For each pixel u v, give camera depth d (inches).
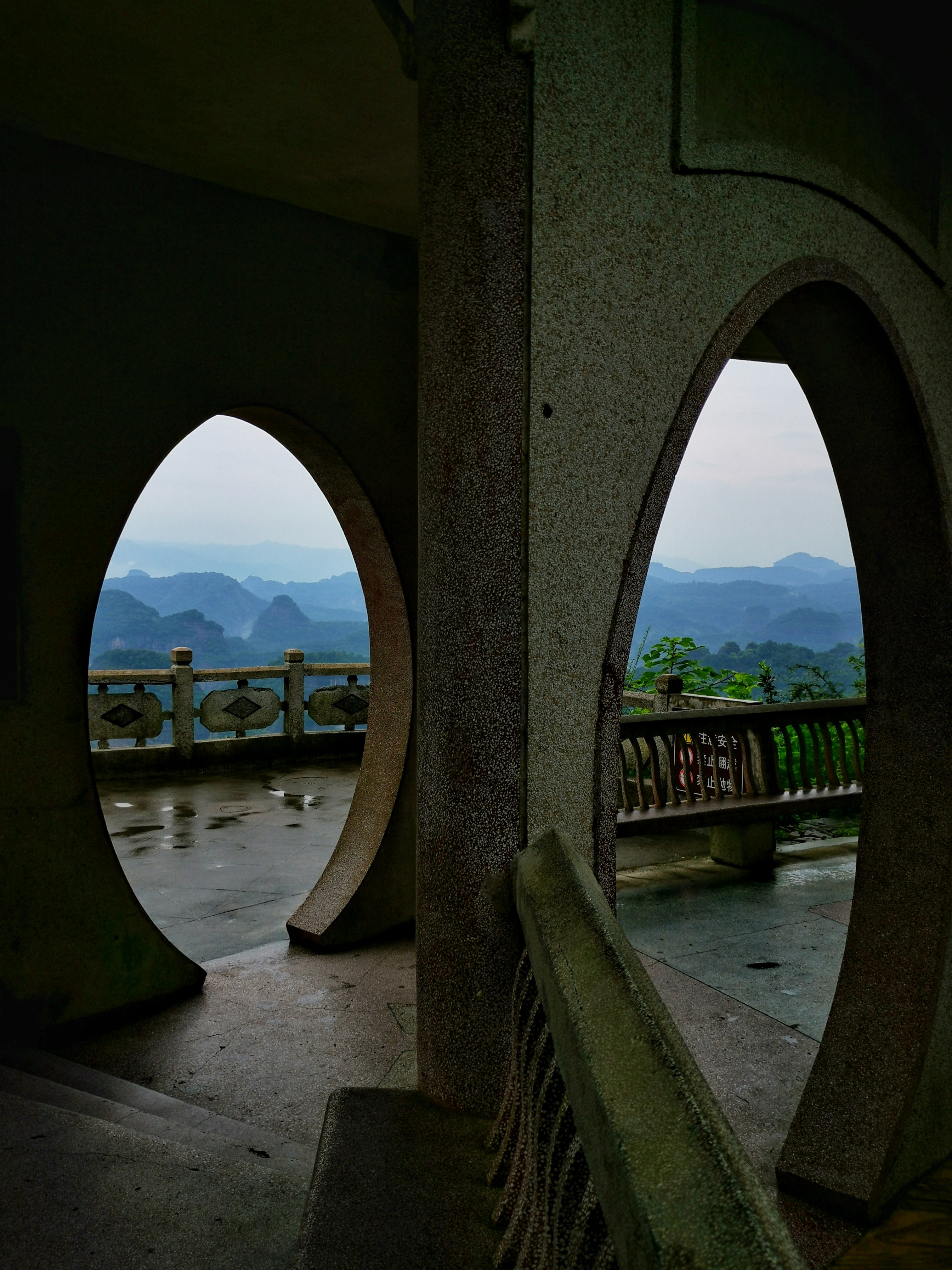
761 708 253.8
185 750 394.0
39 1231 82.0
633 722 235.3
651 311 82.2
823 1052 117.1
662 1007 41.4
